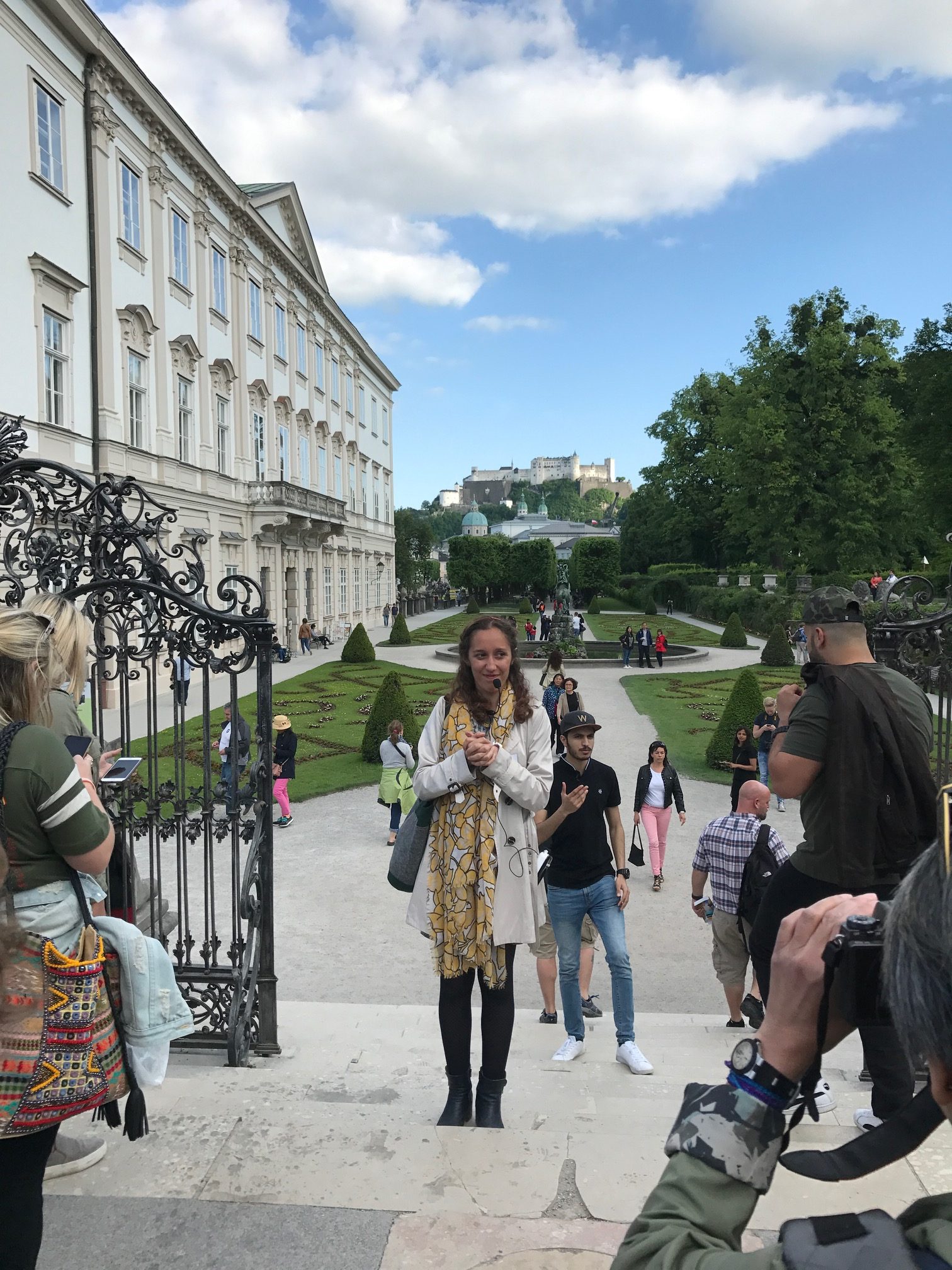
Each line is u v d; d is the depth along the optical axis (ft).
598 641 135.33
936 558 153.89
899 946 2.56
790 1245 2.55
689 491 213.25
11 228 56.08
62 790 6.46
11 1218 6.24
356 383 163.94
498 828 10.55
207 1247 7.41
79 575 14.80
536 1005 22.47
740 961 19.45
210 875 15.02
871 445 139.44
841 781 9.03
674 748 55.47
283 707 71.82
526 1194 8.20
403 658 115.03
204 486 89.97
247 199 98.89
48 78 60.54
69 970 6.33
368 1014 19.70
